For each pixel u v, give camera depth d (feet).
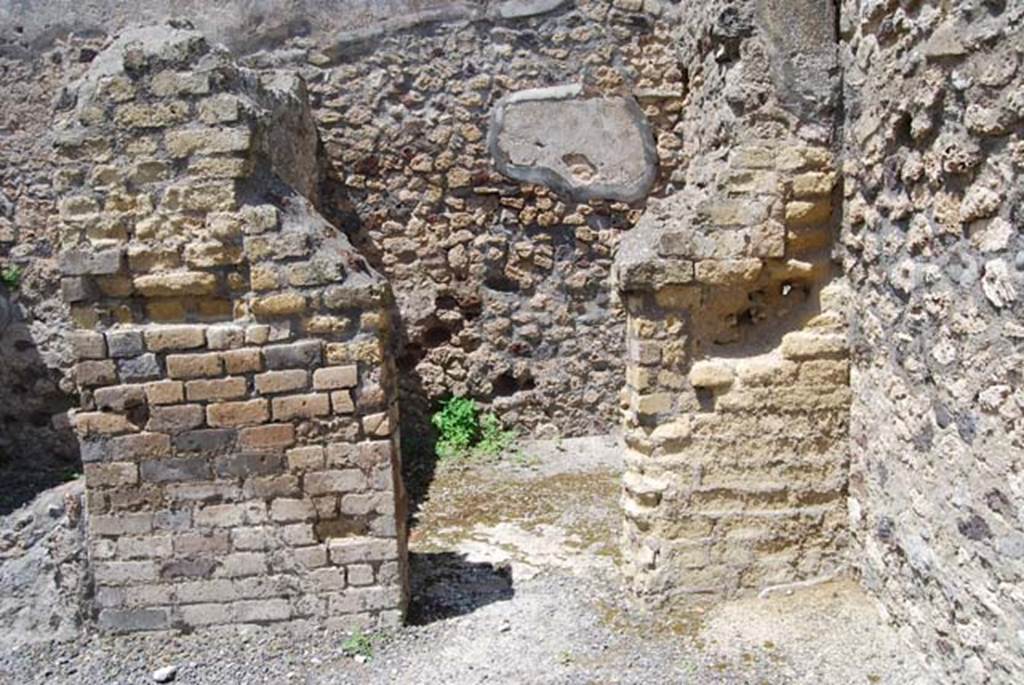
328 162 21.22
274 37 20.99
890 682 11.06
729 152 12.97
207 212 11.93
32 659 12.34
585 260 21.77
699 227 12.64
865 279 12.39
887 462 11.91
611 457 20.99
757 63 12.62
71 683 11.86
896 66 10.91
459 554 15.78
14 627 12.89
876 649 11.72
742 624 12.64
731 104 12.84
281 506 12.53
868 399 12.48
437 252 21.62
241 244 12.00
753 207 12.64
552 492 18.89
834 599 12.94
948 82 9.70
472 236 21.63
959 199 9.69
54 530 14.15
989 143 9.04
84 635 12.77
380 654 12.31
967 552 9.93
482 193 21.49
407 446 21.56
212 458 12.39
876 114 11.53
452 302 21.86
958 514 10.07
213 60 11.77
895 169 11.18
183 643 12.65
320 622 12.78
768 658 11.78
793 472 13.21
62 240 11.89
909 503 11.30
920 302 10.73
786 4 12.55
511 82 21.24
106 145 11.78
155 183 11.86
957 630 10.25
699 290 12.81
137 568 12.57
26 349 21.18
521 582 14.43
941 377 10.29
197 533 12.53
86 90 11.75
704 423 13.07
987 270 9.19
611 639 12.48
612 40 21.17
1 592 13.35
